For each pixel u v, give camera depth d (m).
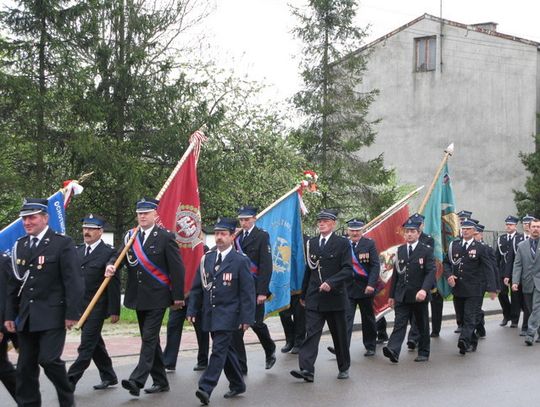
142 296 9.27
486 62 36.97
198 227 11.38
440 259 14.98
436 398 9.12
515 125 36.31
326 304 10.26
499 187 36.59
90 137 22.77
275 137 30.53
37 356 7.82
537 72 36.12
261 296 10.80
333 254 10.29
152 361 9.08
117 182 24.20
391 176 33.53
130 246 9.41
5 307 7.83
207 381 8.70
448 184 15.85
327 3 30.48
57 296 7.76
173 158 25.30
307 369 10.11
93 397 9.03
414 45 38.66
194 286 9.23
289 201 12.98
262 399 9.05
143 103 25.06
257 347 13.23
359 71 31.36
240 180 28.95
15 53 22.69
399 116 38.81
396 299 11.95
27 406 7.81
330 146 31.30
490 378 10.42
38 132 22.83
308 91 31.14
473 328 12.76
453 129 37.66
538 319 13.72
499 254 17.03
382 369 11.15
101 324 9.41
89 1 23.14
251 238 10.95
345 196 31.48
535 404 8.83
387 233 14.64
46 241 7.80
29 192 22.47
